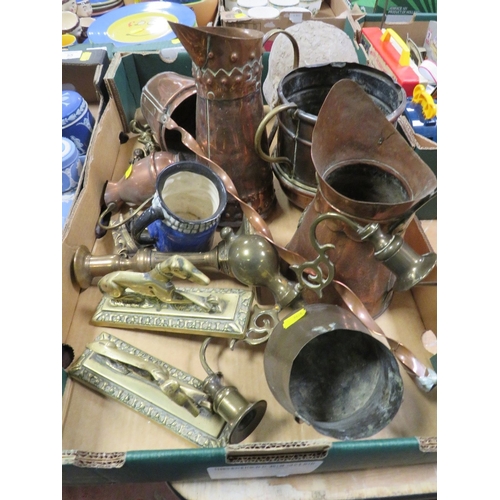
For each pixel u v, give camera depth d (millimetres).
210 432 679
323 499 672
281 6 1556
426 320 856
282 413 724
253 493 682
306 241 774
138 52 1271
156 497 1022
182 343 818
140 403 717
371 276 758
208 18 1723
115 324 824
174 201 910
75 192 1030
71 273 837
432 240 1020
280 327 690
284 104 814
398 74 1200
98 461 557
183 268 729
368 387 703
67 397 732
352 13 1521
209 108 833
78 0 1642
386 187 763
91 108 1345
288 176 960
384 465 684
